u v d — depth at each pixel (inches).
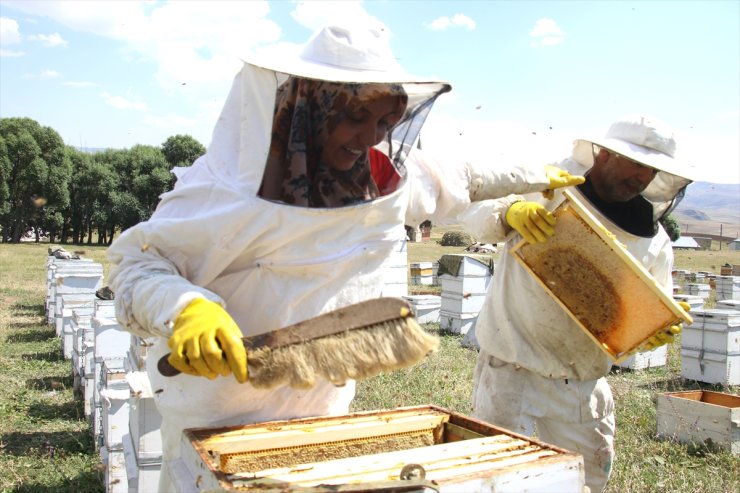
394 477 63.5
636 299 122.4
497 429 81.8
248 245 79.7
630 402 301.0
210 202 79.4
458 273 480.4
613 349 131.3
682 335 362.0
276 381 63.7
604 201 145.2
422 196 102.2
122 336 228.1
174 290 72.1
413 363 64.8
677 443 247.0
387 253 86.0
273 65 73.0
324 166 83.5
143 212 2477.9
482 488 62.9
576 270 129.6
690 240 3722.9
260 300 82.3
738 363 348.8
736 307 434.9
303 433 78.2
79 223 2581.2
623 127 141.3
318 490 56.7
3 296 690.2
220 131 83.0
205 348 64.3
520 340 146.7
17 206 2386.8
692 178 131.3
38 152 2348.7
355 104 79.1
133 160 2529.5
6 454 223.9
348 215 80.4
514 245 140.9
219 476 60.6
